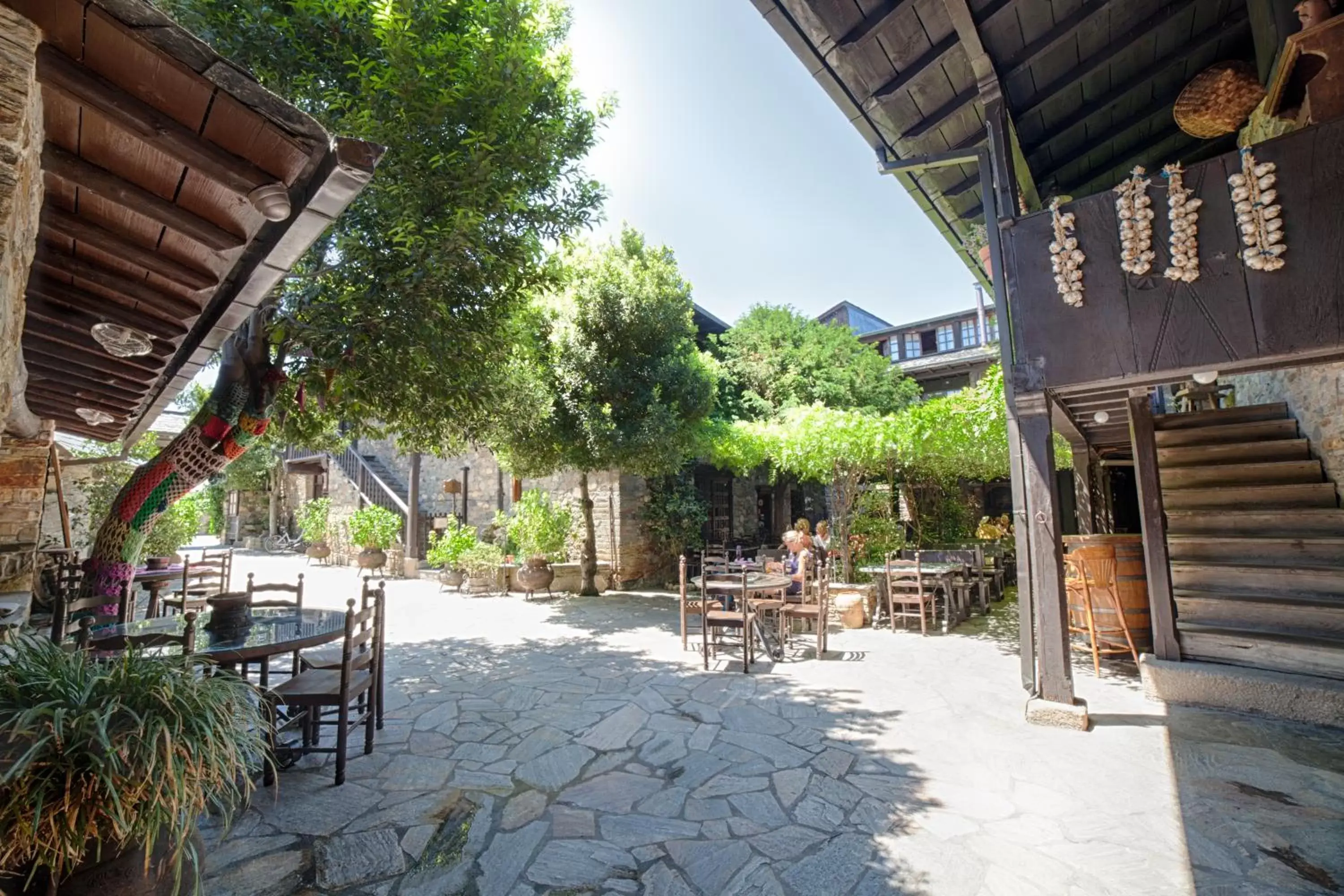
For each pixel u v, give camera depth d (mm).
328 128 4672
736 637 7273
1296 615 4715
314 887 2488
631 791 3330
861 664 5910
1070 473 12133
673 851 2746
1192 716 4277
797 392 15758
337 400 5855
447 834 2902
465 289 5676
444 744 4023
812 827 2936
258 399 5215
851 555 9125
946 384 19109
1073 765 3541
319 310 5156
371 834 2889
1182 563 5438
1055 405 5242
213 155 1931
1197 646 4773
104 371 4125
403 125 4797
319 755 3820
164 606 7137
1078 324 3924
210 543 27812
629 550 11781
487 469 14906
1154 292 3680
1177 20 4191
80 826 1769
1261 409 6203
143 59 1673
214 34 4609
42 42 1606
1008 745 3855
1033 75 4539
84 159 2020
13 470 6035
